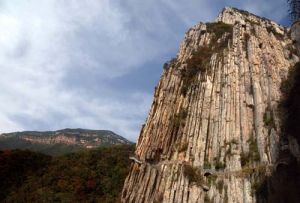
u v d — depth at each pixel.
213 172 50.72
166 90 66.50
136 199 55.50
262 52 62.00
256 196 44.78
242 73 59.44
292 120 49.12
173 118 61.09
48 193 71.44
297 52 66.38
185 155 54.62
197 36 80.50
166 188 51.00
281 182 44.53
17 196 71.38
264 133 50.72
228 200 46.25
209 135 55.47
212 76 63.06
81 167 78.94
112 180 75.19
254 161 48.81
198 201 47.88
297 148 46.09
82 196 70.94
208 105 58.78
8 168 78.88
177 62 73.50
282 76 58.59
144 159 60.19
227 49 66.38
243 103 55.69
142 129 67.62
